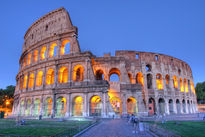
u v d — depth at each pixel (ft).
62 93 164.86
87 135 61.67
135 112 171.53
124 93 171.53
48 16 216.95
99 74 209.87
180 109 220.23
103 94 152.25
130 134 63.16
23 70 215.31
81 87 158.61
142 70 208.54
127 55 211.61
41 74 199.72
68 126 89.40
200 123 98.89
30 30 245.24
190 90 257.96
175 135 57.06
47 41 198.18
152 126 82.38
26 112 187.42
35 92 181.78
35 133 65.31
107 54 199.93
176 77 231.71
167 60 228.63
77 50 175.73
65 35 188.44
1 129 79.66
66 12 200.13
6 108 322.96
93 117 142.72
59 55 183.93
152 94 201.05
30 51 220.84
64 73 194.49
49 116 165.17
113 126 88.28
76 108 160.97
